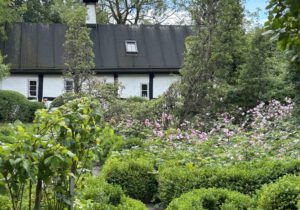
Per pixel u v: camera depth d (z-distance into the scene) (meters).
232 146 8.77
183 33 26.03
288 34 2.85
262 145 8.54
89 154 4.18
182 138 9.75
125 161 7.80
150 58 24.55
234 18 13.29
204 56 12.83
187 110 12.38
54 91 23.56
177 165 7.61
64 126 3.65
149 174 7.35
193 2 13.44
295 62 3.00
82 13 19.11
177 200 5.67
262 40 14.53
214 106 12.81
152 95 24.27
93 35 25.12
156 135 10.38
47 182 3.38
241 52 14.66
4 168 3.08
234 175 6.41
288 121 11.19
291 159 7.16
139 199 7.27
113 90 14.44
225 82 13.88
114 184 6.96
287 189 5.10
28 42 24.28
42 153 3.28
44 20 32.56
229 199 5.70
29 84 23.47
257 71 14.42
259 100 14.24
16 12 24.77
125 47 24.84
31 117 19.84
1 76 19.12
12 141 3.41
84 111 4.09
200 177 6.54
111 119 12.00
